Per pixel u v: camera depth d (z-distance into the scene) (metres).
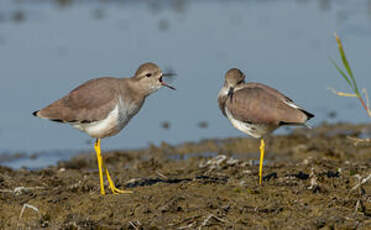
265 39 26.64
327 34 27.20
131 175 13.79
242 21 29.58
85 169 15.48
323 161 13.99
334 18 29.95
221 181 11.94
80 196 11.26
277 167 13.84
